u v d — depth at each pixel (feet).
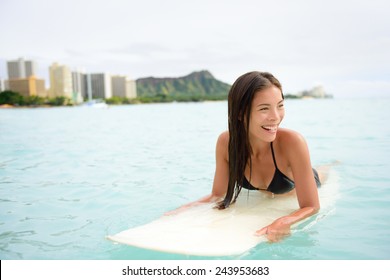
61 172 14.40
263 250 6.68
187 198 10.43
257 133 7.59
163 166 15.38
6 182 12.75
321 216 8.27
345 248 6.72
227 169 9.16
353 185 10.98
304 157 7.97
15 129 35.83
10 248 7.08
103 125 41.01
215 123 40.19
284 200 9.26
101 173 14.12
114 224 8.31
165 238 7.11
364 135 23.41
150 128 35.19
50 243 7.29
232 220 7.98
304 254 6.51
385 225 7.77
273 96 7.30
